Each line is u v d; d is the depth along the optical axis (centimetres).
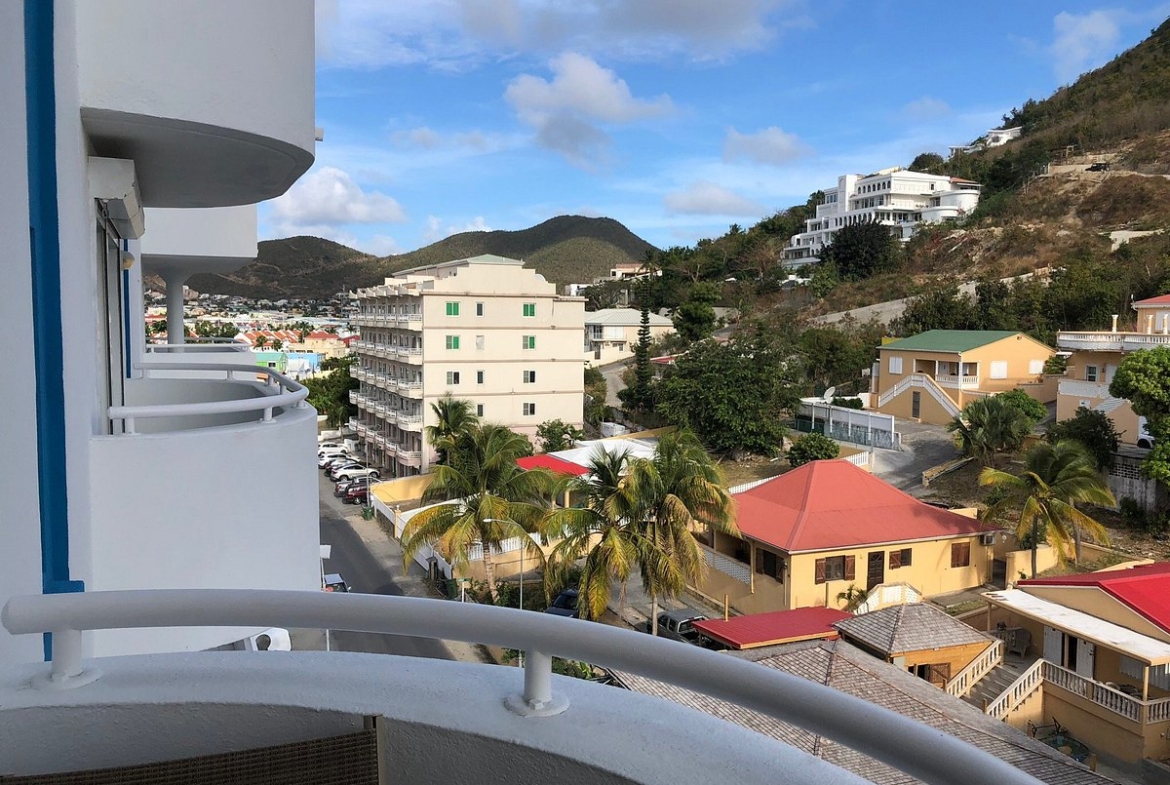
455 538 2448
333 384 6538
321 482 4703
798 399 4341
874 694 1415
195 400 812
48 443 369
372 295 5494
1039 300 5250
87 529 412
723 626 1991
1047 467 2406
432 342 4662
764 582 2383
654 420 5041
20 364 311
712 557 2598
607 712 181
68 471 375
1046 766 1237
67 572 369
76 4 421
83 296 445
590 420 5356
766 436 4031
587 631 170
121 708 189
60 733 189
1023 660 2023
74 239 412
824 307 7175
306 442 544
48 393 369
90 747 190
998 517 2750
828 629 1941
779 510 2520
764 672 154
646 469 2152
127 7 434
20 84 322
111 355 663
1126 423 3084
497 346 4803
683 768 160
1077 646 1917
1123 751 1622
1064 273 5491
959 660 1873
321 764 171
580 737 171
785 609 2295
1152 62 11756
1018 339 4281
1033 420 3338
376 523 3678
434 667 202
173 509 443
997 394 3662
